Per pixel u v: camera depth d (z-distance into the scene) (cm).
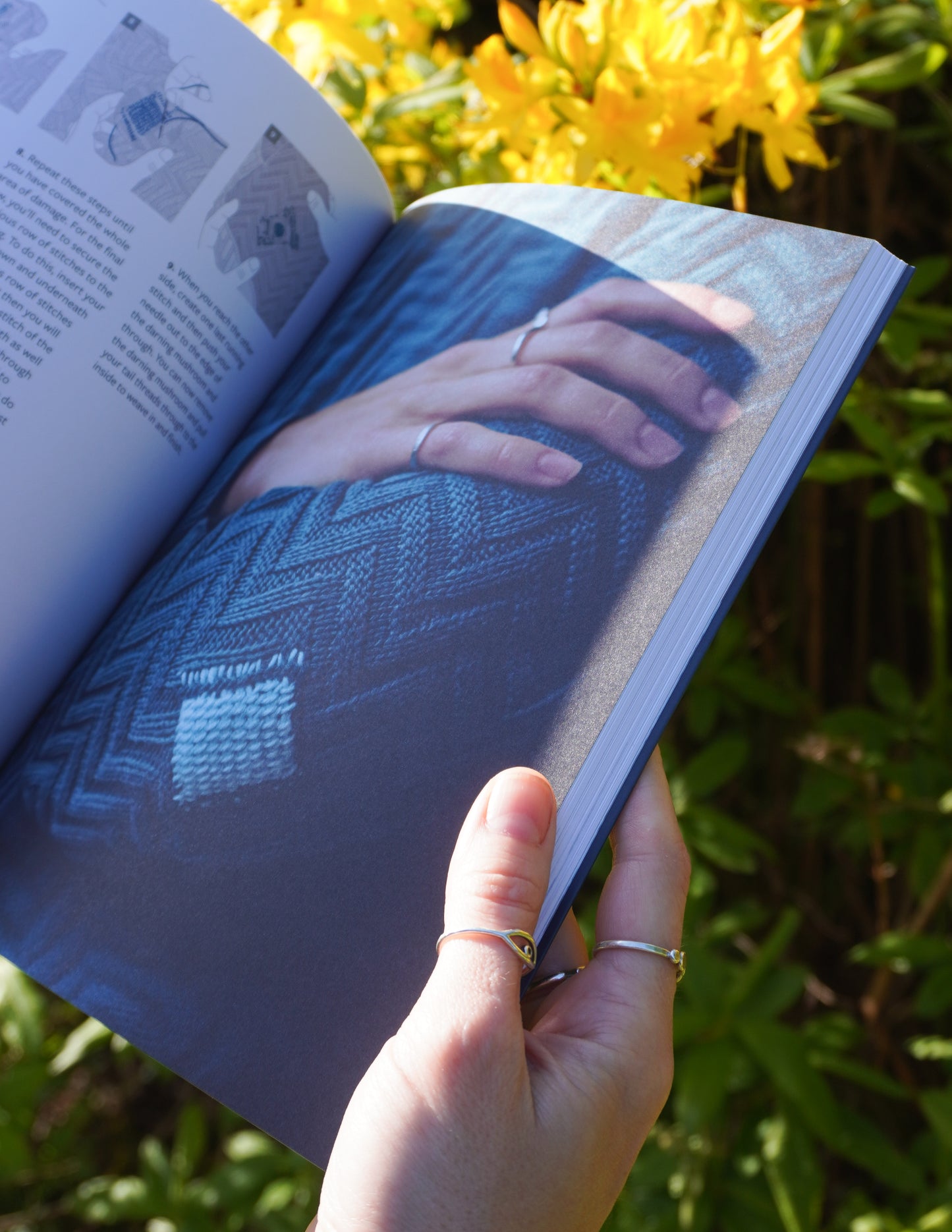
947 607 123
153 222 57
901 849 108
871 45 100
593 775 44
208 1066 47
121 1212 114
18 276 54
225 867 49
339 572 53
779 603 126
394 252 64
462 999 41
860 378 98
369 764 48
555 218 58
